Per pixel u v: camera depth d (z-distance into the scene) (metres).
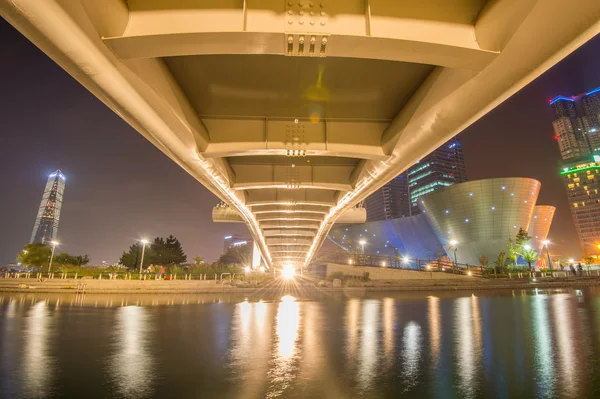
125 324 13.02
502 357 7.74
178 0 6.85
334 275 49.53
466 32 7.22
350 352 8.36
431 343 9.37
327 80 11.16
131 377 6.33
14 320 14.03
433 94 10.02
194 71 10.56
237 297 28.52
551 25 6.09
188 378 6.27
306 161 19.84
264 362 7.42
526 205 74.69
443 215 82.00
